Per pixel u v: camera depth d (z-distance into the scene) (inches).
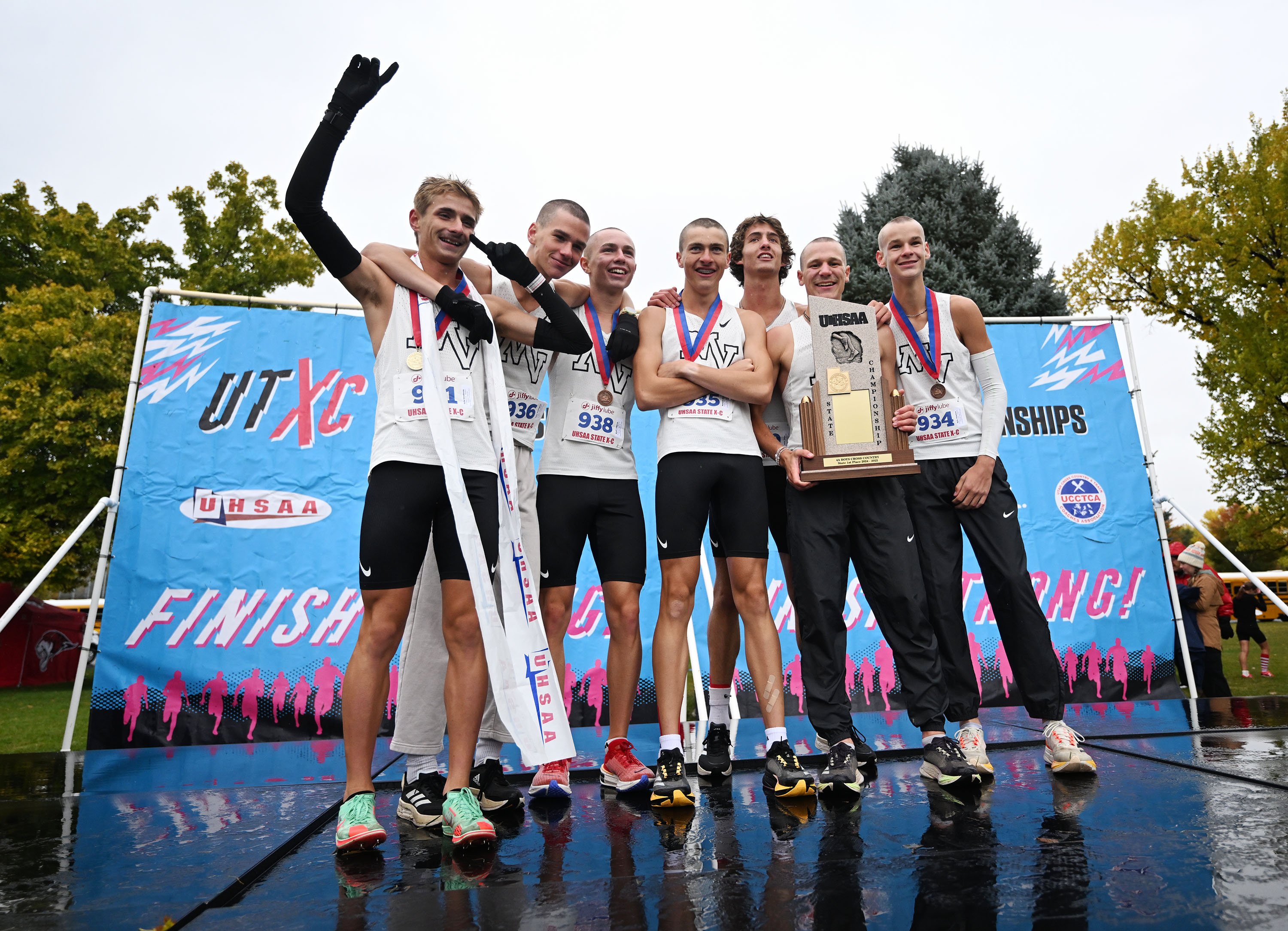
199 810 89.4
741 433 101.6
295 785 106.7
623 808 88.0
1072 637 215.9
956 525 106.4
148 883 59.6
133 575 185.9
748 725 169.3
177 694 183.0
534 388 106.3
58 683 563.8
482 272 106.0
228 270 610.2
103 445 527.8
